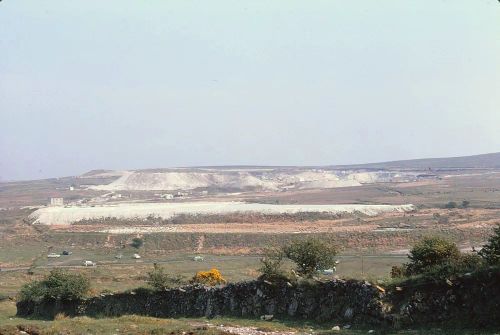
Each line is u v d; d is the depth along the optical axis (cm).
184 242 17500
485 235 13750
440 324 3644
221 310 5047
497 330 3350
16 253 16738
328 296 4384
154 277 5844
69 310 6203
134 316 5128
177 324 4584
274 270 4912
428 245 4494
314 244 5475
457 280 3684
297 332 4003
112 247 17525
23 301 6731
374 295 4028
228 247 16700
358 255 12350
